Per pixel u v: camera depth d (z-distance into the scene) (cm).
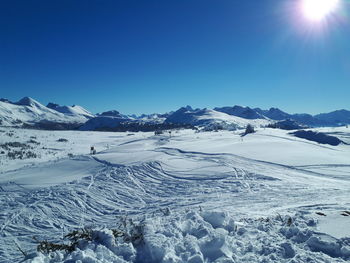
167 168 3366
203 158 3984
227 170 3192
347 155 4675
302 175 3062
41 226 1834
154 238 552
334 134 9206
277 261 459
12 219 1903
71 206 2192
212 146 5206
